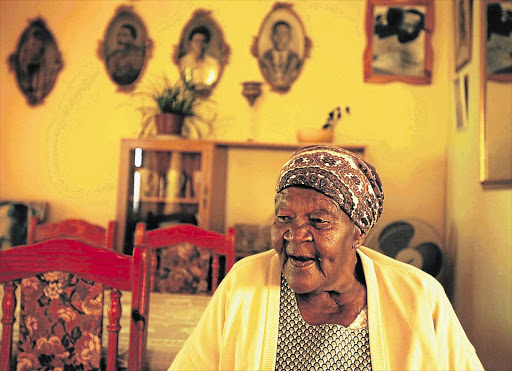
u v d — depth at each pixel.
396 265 0.99
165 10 4.09
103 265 1.59
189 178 3.66
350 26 3.96
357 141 3.90
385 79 3.90
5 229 3.95
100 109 4.11
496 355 2.54
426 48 3.87
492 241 2.68
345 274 0.92
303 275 0.86
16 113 4.17
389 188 3.86
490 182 2.67
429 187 3.84
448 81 3.82
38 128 4.15
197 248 2.61
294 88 3.97
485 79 2.76
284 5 4.00
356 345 0.91
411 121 3.88
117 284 1.58
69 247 1.59
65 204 4.10
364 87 3.92
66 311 1.61
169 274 2.61
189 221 3.64
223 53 4.02
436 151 3.85
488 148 2.73
